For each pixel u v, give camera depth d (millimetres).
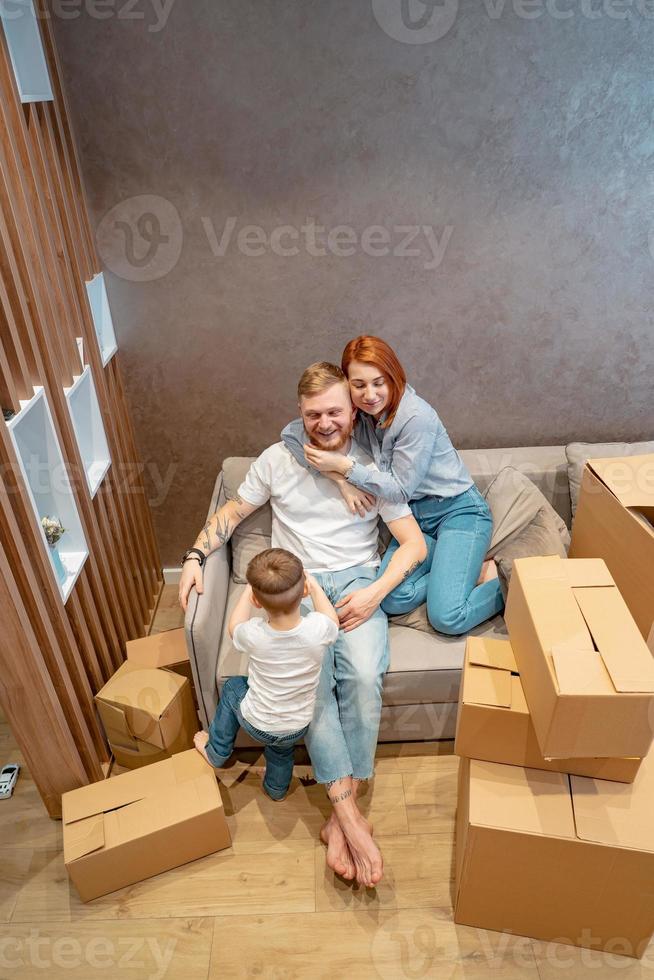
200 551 2182
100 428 2285
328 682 2000
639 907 1600
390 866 1958
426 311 2469
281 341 2510
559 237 2348
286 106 2115
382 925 1827
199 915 1863
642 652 1451
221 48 2027
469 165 2221
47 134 1936
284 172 2213
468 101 2125
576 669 1414
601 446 2523
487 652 1737
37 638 1834
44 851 2041
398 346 2537
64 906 1900
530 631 1576
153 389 2607
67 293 2053
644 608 1854
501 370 2600
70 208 2107
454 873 1938
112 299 2422
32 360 1766
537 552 2186
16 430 1840
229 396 2621
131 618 2566
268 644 1727
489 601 2143
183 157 2184
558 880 1599
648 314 2500
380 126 2152
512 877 1631
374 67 2066
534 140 2189
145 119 2121
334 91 2096
